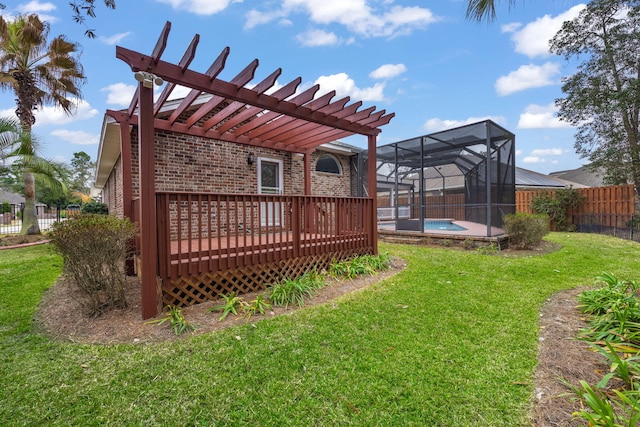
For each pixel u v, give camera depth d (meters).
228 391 2.13
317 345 2.76
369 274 5.20
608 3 9.88
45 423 1.86
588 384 2.08
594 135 11.38
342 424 1.83
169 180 6.23
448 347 2.70
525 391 2.09
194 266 3.90
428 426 1.81
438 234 8.66
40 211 22.41
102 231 3.50
